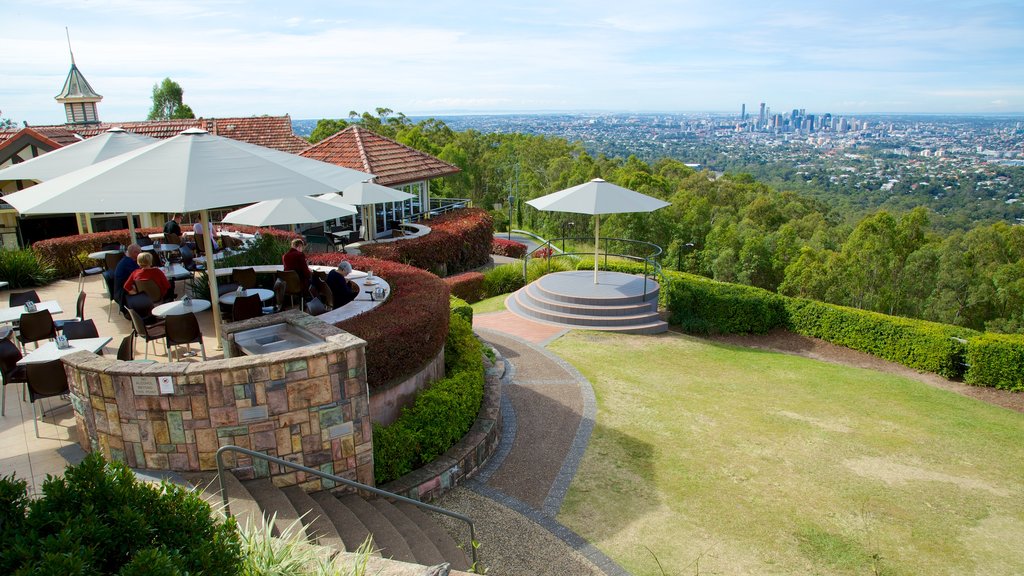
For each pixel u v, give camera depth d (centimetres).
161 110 6194
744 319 1638
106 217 2102
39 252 1394
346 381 673
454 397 896
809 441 1011
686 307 1722
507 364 1341
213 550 377
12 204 745
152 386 602
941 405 1207
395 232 2345
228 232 1697
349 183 902
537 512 781
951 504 832
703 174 7200
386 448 768
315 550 479
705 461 929
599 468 898
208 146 797
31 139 1845
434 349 945
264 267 1168
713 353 1489
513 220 6825
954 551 729
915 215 3222
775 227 5975
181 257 1373
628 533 742
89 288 1317
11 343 710
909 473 915
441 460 830
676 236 4006
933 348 1400
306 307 1069
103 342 713
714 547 719
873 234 3145
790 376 1343
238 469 639
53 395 656
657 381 1277
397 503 755
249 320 780
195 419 617
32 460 619
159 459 623
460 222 2641
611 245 3678
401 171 2595
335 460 686
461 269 2544
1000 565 705
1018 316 3114
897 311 3222
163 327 874
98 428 623
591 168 6581
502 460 917
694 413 1112
